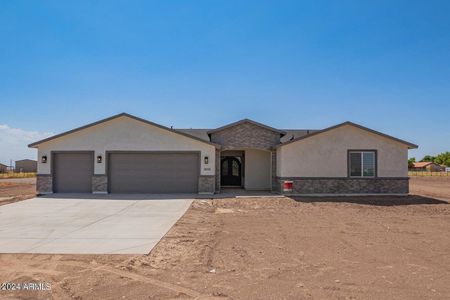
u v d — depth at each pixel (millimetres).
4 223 11953
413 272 6824
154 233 10328
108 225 11602
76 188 20734
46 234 10141
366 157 20828
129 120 20875
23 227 11219
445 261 7559
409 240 9555
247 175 24125
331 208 16000
